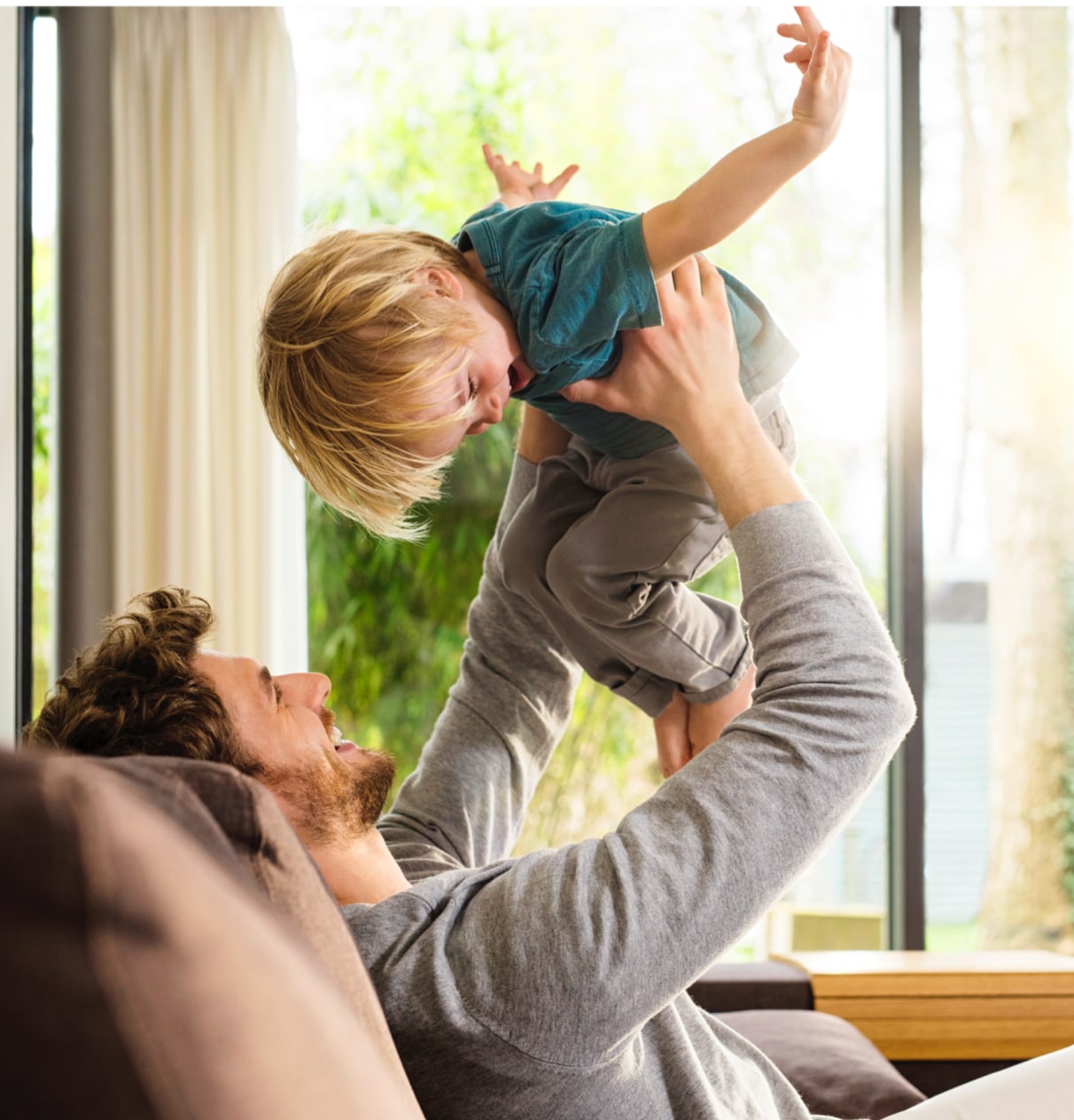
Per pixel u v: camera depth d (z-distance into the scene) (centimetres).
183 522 307
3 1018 34
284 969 44
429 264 123
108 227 297
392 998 87
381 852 110
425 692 327
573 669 152
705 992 198
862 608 102
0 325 276
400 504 129
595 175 338
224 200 313
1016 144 336
